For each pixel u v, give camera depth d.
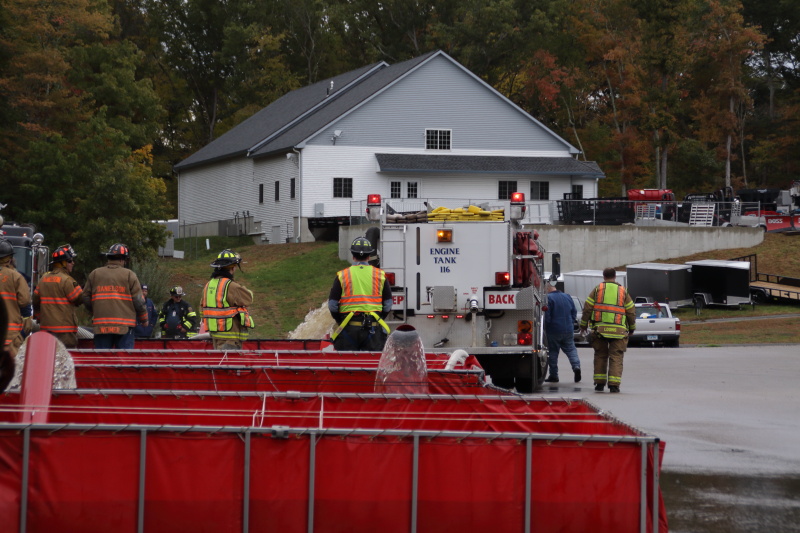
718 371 34.81
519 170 92.12
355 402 10.58
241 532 8.20
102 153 66.88
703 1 140.62
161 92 146.62
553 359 31.36
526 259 28.78
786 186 145.62
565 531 8.24
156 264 61.41
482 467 8.26
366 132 90.44
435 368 15.31
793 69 158.50
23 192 66.25
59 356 11.15
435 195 92.12
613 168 133.88
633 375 33.16
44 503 7.99
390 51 142.75
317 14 146.25
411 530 8.25
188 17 145.75
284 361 15.92
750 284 78.62
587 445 8.22
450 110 93.12
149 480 8.10
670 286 73.81
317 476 8.24
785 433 19.30
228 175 103.69
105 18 93.00
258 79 138.88
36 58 73.19
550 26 131.38
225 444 8.17
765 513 12.52
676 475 15.05
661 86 130.12
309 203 88.44
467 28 130.75
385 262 27.81
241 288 20.89
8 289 19.58
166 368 13.79
